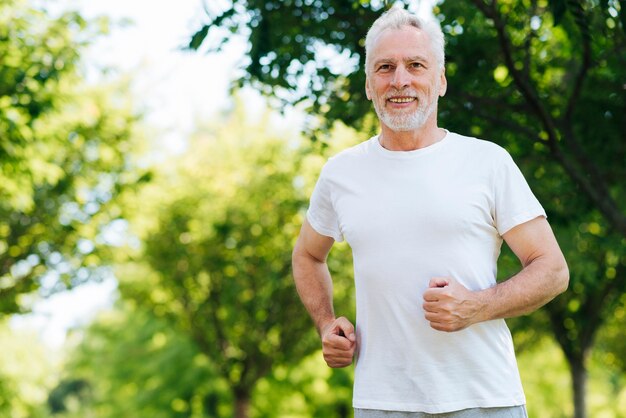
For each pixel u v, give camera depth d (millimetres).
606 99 7148
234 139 16203
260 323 16125
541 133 7023
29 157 9266
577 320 12336
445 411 2533
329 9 6312
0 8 9078
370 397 2625
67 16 10039
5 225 12594
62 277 13039
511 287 2504
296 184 15555
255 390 18625
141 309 17156
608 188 7410
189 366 18484
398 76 2580
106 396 22141
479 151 2623
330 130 6848
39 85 8797
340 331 2727
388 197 2619
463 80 6688
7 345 16594
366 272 2635
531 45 6789
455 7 6168
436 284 2445
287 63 6453
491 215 2600
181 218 15648
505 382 2574
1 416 16547
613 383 23625
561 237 7473
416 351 2564
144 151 13109
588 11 5707
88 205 12852
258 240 15664
